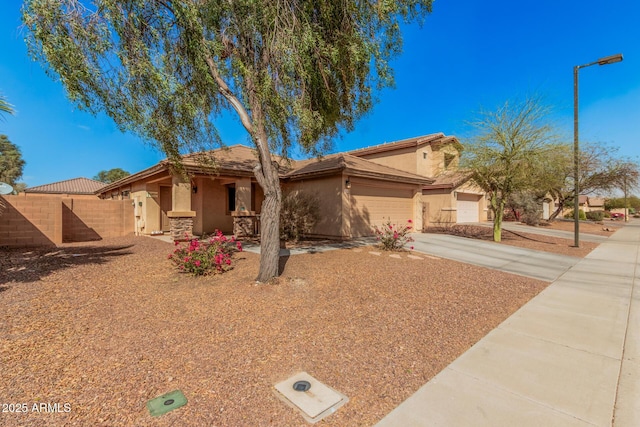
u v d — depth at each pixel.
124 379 3.11
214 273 6.95
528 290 6.73
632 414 2.69
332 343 3.97
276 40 5.73
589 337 4.33
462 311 5.26
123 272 7.15
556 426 2.53
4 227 11.34
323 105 7.37
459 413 2.69
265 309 5.01
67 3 4.61
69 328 4.25
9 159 34.66
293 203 13.05
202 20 5.67
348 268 7.76
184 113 6.18
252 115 6.44
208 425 2.49
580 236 18.28
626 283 7.44
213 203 15.34
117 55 5.03
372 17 6.26
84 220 13.95
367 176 13.76
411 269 7.99
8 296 5.45
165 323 4.45
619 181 22.61
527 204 24.50
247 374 3.24
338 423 2.54
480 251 11.45
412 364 3.52
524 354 3.81
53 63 4.42
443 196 22.14
